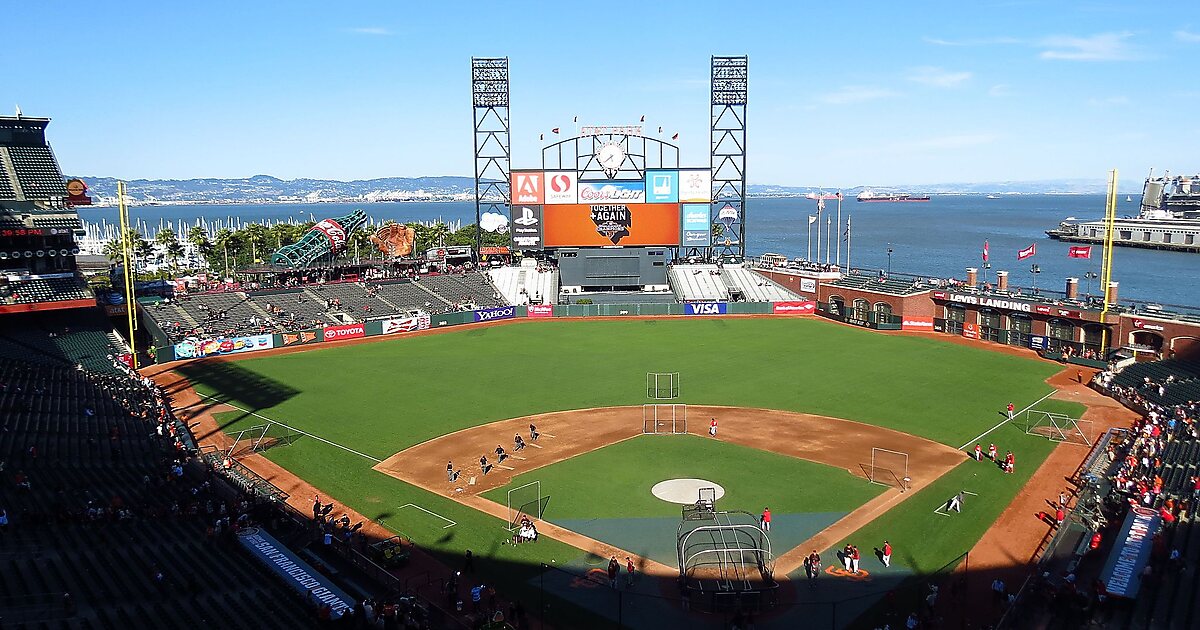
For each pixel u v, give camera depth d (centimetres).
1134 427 5653
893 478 4700
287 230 15362
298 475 4838
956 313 9481
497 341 9156
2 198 8350
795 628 3100
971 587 3403
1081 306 8325
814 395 6669
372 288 10744
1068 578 3244
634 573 3531
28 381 6231
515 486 4616
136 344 8619
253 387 7031
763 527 3981
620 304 10819
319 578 3381
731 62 11538
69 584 3062
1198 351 7131
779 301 11025
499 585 3453
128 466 4694
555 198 11181
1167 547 3500
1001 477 4709
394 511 4272
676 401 6500
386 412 6216
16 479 4053
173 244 15325
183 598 3028
